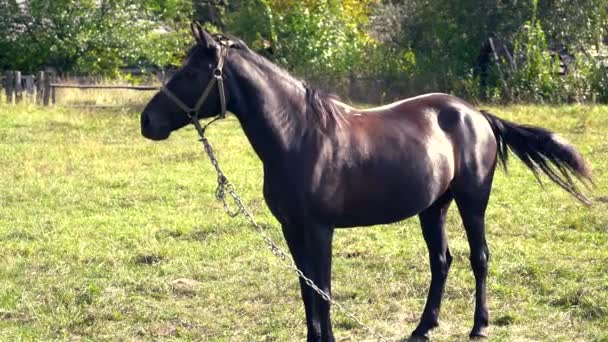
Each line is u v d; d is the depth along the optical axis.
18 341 7.47
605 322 7.86
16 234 11.04
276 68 6.83
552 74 26.42
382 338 7.28
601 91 26.00
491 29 29.38
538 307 8.33
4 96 24.89
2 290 8.76
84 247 10.41
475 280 8.26
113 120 21.20
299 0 30.94
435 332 7.80
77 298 8.53
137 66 34.38
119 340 7.61
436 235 7.77
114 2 31.66
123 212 12.32
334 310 8.30
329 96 7.10
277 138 6.68
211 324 7.98
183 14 35.78
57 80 27.16
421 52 30.94
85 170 15.22
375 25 36.50
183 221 11.68
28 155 16.47
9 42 31.02
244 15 30.98
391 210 7.18
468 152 7.66
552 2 29.30
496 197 12.94
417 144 7.28
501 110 22.69
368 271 9.45
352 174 6.93
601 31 29.14
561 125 19.56
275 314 8.22
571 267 9.41
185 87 6.62
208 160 16.11
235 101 6.69
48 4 30.77
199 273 9.36
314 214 6.77
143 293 8.79
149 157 16.48
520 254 10.02
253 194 13.34
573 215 11.66
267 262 9.74
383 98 27.75
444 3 30.11
